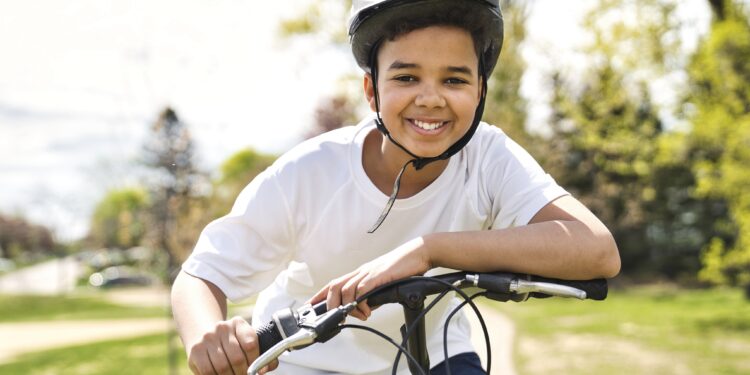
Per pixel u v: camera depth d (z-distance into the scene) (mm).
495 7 1638
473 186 1916
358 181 1877
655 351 8398
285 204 1843
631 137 13125
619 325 11047
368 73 1783
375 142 1912
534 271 1538
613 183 24141
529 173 1848
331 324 1385
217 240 1766
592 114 14203
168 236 13688
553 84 15023
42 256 79812
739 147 10156
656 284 25391
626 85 13320
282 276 2154
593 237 1576
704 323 11094
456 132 1663
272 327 1423
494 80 14367
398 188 1740
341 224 1897
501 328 10953
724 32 10430
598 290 1558
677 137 11484
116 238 60750
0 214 79625
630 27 12672
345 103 21406
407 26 1601
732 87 10578
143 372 9773
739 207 10531
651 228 27422
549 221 1618
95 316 22609
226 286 1723
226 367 1396
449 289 1445
